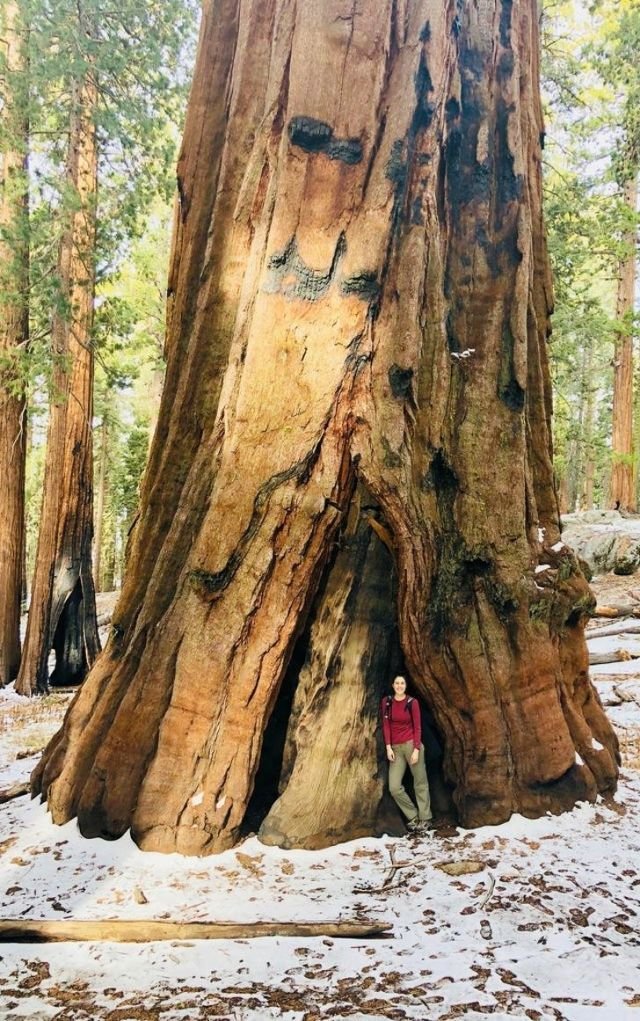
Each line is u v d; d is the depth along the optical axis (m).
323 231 6.47
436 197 6.98
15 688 14.76
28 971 4.11
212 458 6.57
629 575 19.80
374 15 6.59
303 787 5.96
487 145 7.39
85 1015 3.66
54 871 5.34
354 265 6.41
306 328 6.38
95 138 15.94
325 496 6.13
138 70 16.00
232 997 3.76
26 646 14.63
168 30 15.46
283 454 6.19
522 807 6.04
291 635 6.08
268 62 7.08
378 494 6.21
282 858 5.52
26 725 11.55
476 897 4.77
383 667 6.46
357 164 6.52
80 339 15.66
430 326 6.77
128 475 34.31
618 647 14.55
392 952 4.16
